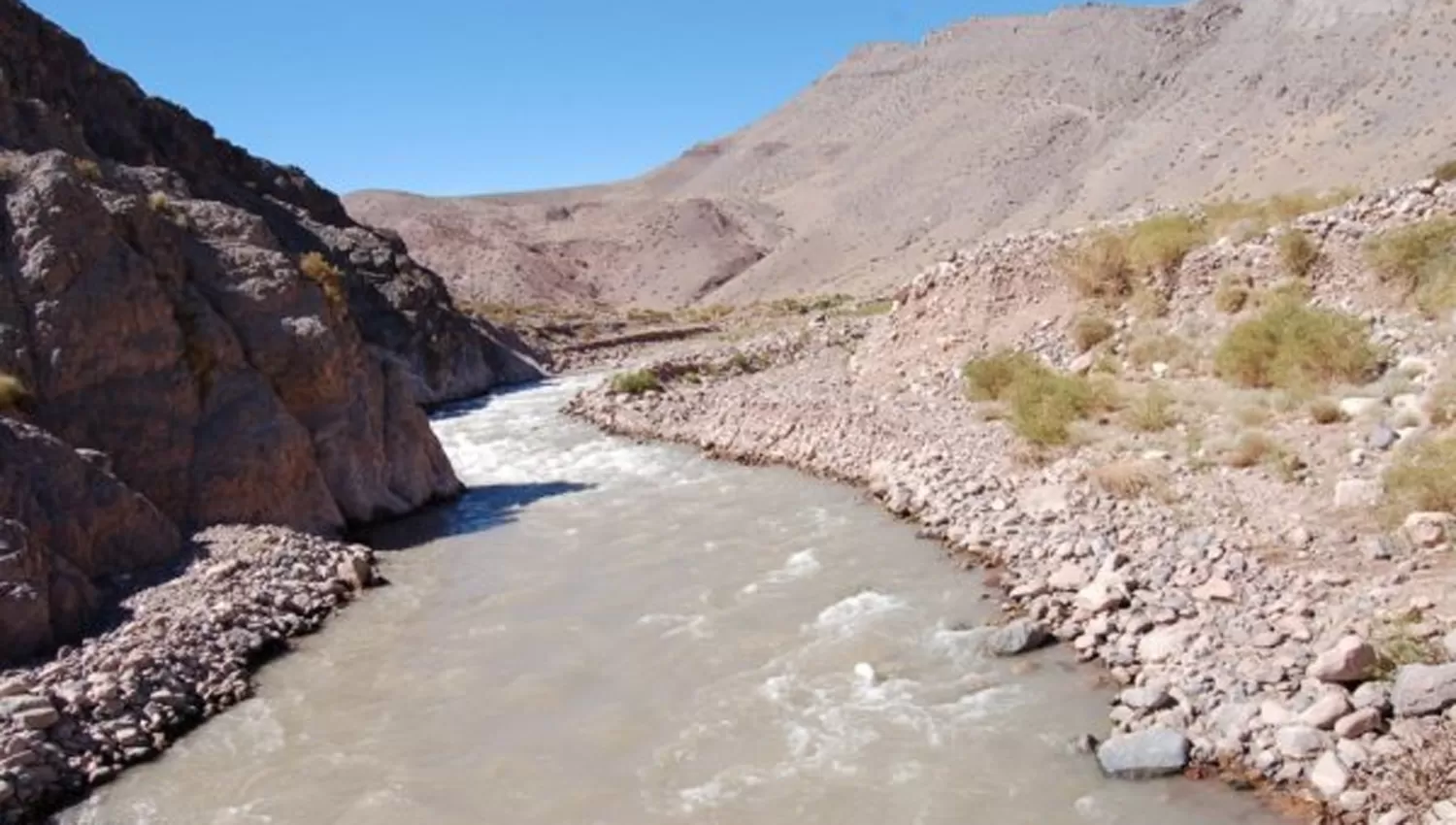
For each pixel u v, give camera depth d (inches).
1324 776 300.0
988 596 506.0
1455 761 279.0
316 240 1722.4
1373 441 540.7
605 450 1038.4
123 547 561.3
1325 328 674.8
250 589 550.9
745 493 789.9
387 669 482.3
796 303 3346.5
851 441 851.4
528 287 4842.5
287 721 431.5
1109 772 335.3
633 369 1439.5
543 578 610.2
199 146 1759.4
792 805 341.4
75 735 397.4
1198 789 318.3
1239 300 803.4
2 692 403.2
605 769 375.9
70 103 1456.7
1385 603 379.9
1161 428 662.5
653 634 502.0
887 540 621.3
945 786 342.6
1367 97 3218.5
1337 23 3951.8
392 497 784.9
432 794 367.2
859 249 4778.5
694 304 4800.7
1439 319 671.1
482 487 893.2
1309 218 812.0
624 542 676.7
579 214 7160.4
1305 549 451.5
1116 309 903.1
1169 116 4249.5
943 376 970.1
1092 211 3750.0
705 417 1090.1
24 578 464.8
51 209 647.8
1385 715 314.8
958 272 1073.5
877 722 390.6
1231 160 3467.0
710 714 410.3
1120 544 506.6
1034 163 4685.0
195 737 420.5
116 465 624.1
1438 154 2458.2
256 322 738.2
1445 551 412.2
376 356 854.5
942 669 430.3
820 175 6697.8
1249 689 349.1
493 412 1413.6
